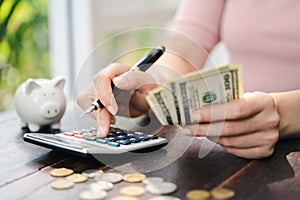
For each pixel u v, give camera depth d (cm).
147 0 193
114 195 60
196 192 61
